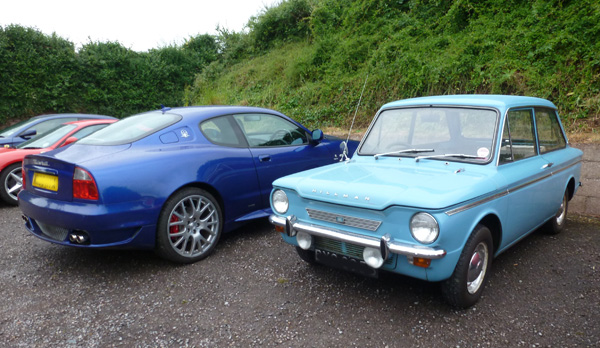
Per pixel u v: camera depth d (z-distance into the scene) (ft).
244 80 51.13
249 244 15.25
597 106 22.58
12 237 16.76
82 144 13.83
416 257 8.89
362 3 43.75
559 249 14.16
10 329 9.87
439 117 12.48
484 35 30.48
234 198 14.94
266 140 16.67
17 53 52.80
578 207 19.21
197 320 10.08
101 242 11.87
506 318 9.77
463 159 11.37
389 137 13.20
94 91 57.88
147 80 62.90
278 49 56.90
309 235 10.66
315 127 34.09
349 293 11.26
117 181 11.93
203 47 71.10
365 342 8.93
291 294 11.28
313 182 10.69
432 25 36.76
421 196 8.86
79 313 10.57
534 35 27.76
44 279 12.67
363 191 9.61
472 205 9.40
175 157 13.38
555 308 10.19
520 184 11.40
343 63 39.40
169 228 12.96
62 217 11.93
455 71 29.37
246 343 9.04
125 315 10.40
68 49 56.75
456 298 9.71
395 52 35.22
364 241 9.34
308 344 8.93
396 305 10.53
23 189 13.91
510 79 26.30
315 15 50.39
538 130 13.66
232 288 11.73
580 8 27.17
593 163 18.81
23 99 53.42
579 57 25.29
